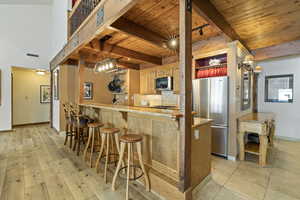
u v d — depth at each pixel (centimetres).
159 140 212
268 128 307
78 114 336
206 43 340
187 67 166
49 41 631
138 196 196
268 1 200
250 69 384
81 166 277
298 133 430
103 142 253
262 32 296
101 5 234
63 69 496
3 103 532
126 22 257
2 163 289
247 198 192
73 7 397
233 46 303
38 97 686
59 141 429
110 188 212
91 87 553
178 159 188
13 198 191
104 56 436
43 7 615
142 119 239
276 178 237
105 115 335
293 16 237
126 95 549
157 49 399
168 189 183
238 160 305
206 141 227
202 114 342
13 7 552
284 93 448
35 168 269
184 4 163
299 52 337
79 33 318
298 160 303
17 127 611
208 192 204
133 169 236
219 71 339
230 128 307
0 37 528
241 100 335
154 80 495
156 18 254
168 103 485
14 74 623
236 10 221
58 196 195
